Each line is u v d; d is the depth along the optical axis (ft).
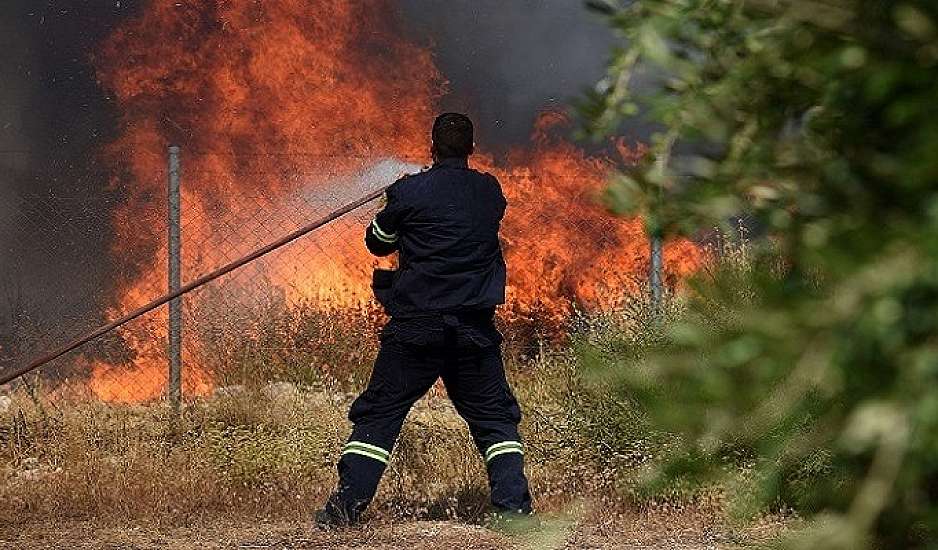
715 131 9.54
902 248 7.97
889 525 8.77
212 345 71.77
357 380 71.00
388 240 48.21
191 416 63.10
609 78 9.57
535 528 13.15
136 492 53.06
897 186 8.93
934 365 7.78
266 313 74.02
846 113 9.30
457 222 47.19
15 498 52.70
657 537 44.52
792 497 9.41
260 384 66.59
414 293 47.52
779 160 9.43
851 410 8.39
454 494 53.57
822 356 8.31
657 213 9.59
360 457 48.44
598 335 57.00
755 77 9.45
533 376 66.28
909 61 8.65
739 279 9.12
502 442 48.24
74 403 67.41
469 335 47.52
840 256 8.26
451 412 64.95
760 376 8.64
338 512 48.60
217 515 52.21
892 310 7.88
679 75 9.59
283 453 56.80
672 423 9.32
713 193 9.45
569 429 54.19
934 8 8.52
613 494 49.26
